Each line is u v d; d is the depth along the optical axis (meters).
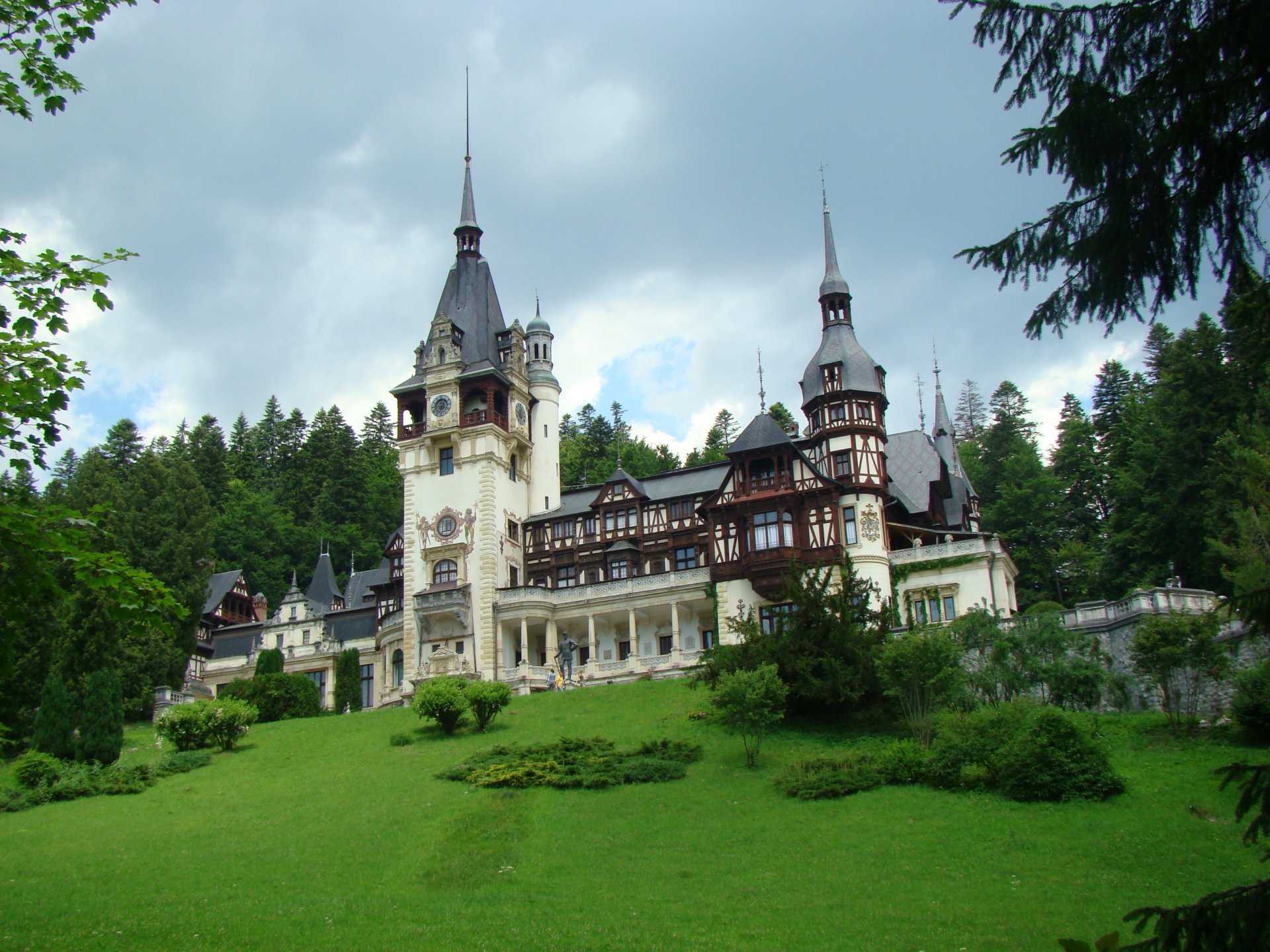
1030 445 100.25
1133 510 68.31
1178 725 37.78
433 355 75.12
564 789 37.75
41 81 18.22
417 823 34.56
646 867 29.33
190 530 71.88
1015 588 78.75
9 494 16.98
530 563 73.81
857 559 61.53
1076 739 33.34
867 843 30.34
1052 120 10.80
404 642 70.31
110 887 28.52
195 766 45.72
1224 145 10.09
